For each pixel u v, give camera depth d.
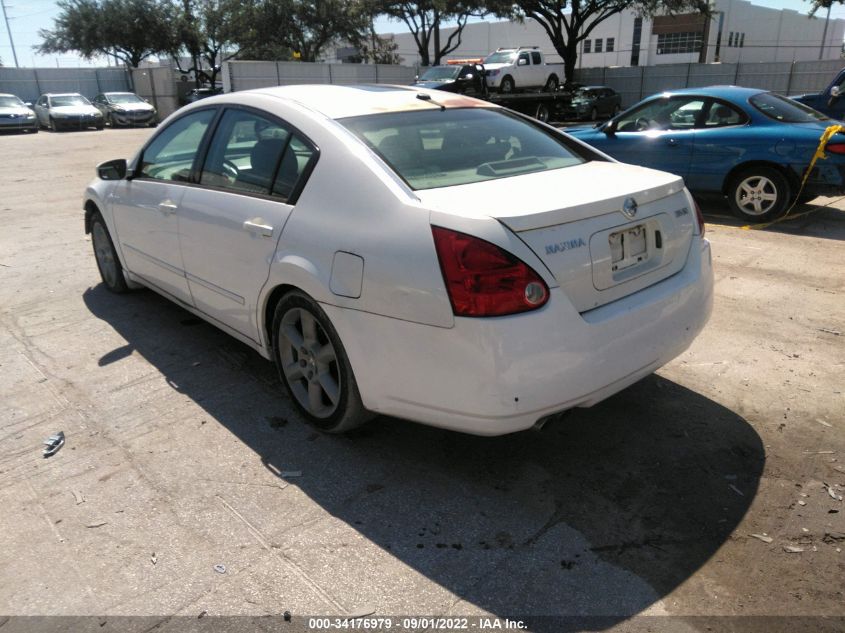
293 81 31.97
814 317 4.74
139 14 44.44
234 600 2.27
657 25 52.47
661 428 3.31
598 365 2.61
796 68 29.20
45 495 2.85
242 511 2.73
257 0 42.59
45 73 40.97
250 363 4.11
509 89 26.55
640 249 2.87
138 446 3.21
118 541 2.56
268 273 3.14
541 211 2.48
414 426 3.36
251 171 3.41
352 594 2.29
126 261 4.82
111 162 4.65
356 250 2.71
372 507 2.74
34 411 3.56
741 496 2.78
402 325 2.58
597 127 9.05
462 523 2.64
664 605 2.22
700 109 7.98
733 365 3.99
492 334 2.38
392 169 2.84
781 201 7.48
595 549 2.49
